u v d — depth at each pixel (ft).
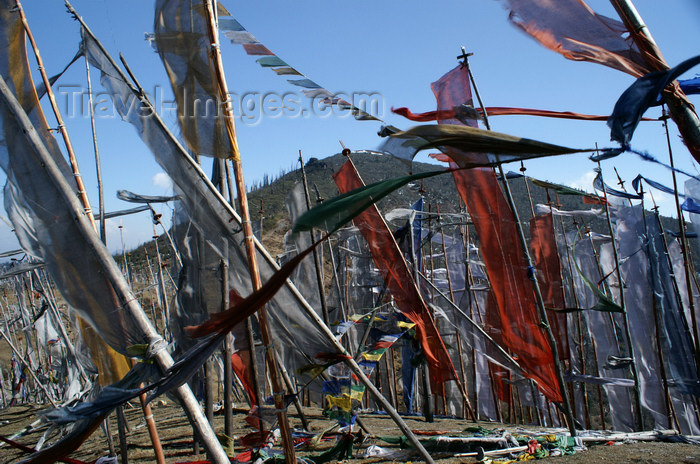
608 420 64.49
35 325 49.32
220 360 51.08
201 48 17.90
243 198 17.88
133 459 30.12
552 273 39.29
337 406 25.20
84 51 19.08
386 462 26.21
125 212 28.81
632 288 38.81
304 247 30.68
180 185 18.43
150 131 18.33
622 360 34.94
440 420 41.93
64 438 15.51
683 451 25.55
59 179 16.55
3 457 34.68
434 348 31.73
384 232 31.71
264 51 18.28
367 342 35.22
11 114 16.76
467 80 26.58
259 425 23.36
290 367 26.68
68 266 16.40
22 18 17.94
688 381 35.29
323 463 24.75
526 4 18.17
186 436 35.78
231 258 18.63
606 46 17.35
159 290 47.44
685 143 15.62
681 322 36.11
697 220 31.19
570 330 52.49
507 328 28.76
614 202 41.01
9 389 80.18
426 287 40.14
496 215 28.45
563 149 13.07
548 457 25.63
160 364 15.87
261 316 17.84
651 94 13.16
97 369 21.62
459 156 14.02
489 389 49.42
